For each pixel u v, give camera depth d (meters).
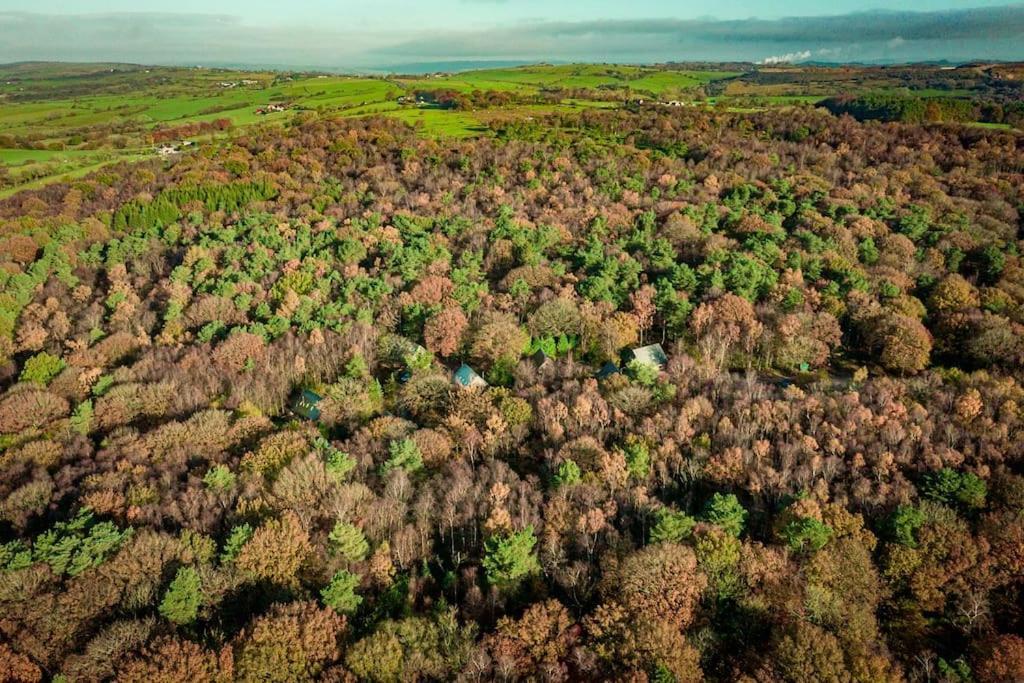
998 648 50.78
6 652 50.81
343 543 60.97
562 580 59.41
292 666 50.16
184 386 92.00
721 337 105.50
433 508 69.19
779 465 72.81
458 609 58.31
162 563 58.66
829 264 124.19
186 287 122.81
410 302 115.38
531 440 82.06
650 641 50.19
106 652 50.69
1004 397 83.25
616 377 91.38
